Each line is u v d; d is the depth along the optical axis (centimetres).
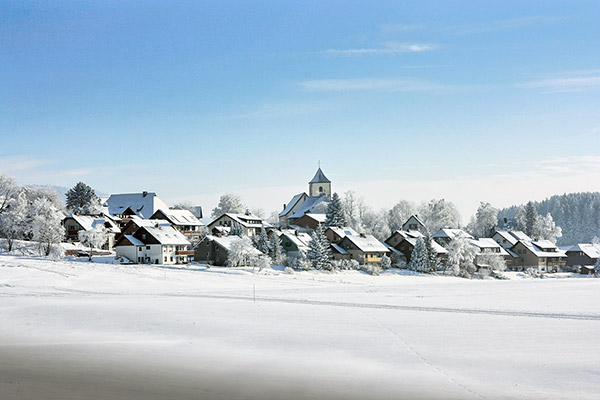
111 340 3653
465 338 3878
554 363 3127
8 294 6391
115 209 17525
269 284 8962
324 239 12031
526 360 3198
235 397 2366
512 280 12069
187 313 4906
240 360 3116
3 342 3534
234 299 6269
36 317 4553
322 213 17850
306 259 11744
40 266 9381
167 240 11906
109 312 4841
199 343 3591
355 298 6631
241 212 19938
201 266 10969
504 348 3544
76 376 2630
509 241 16500
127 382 2552
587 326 4434
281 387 2553
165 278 8950
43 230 11300
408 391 2531
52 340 3628
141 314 4766
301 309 5378
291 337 3850
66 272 8869
